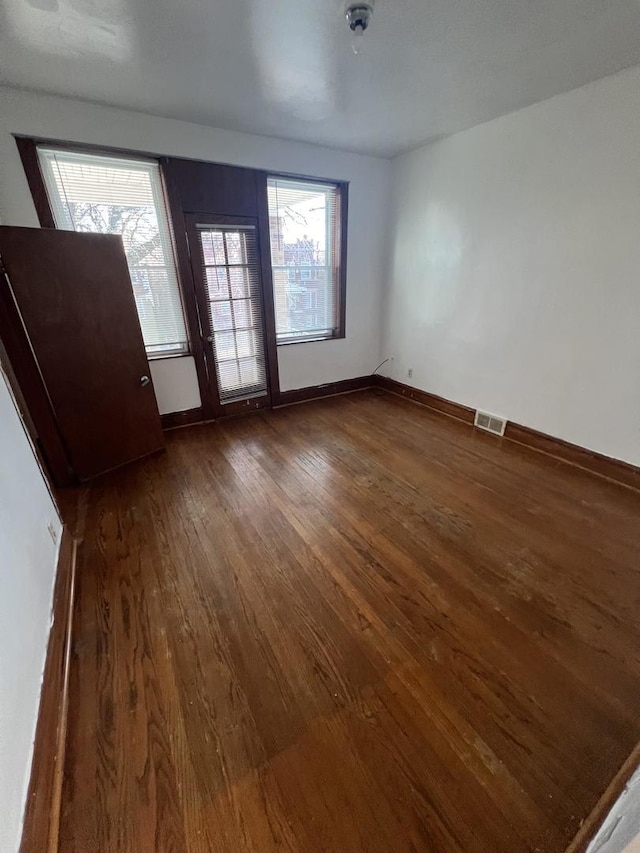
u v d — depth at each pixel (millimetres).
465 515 2316
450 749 1180
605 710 1283
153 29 1750
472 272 3395
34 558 1507
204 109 2646
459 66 2113
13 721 1009
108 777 1120
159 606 1704
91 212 2791
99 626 1610
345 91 2393
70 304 2477
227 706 1308
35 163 2500
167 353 3426
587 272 2594
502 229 3064
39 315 2355
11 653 1097
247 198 3348
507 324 3195
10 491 1443
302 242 3844
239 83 2273
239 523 2264
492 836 993
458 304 3598
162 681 1390
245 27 1741
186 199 3062
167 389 3479
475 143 3088
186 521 2285
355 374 4707
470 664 1438
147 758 1166
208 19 1679
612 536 2119
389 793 1081
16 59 1986
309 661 1456
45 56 1964
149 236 3055
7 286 2262
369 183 3941
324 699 1326
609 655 1466
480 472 2816
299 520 2285
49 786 1048
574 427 2871
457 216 3412
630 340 2461
